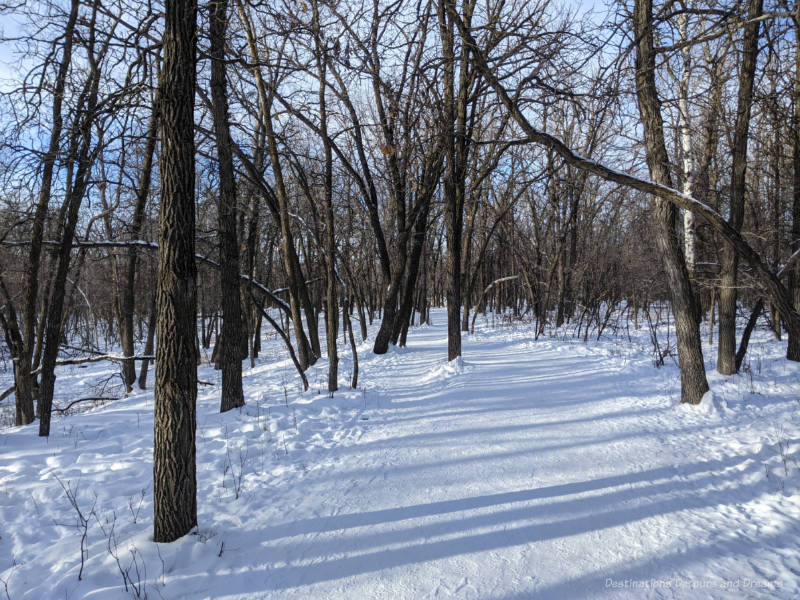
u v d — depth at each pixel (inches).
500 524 161.5
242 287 648.4
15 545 154.2
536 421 291.3
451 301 510.0
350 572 135.7
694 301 325.4
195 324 156.4
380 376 487.5
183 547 144.7
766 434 250.2
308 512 173.8
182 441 151.0
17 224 347.3
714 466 210.4
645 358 533.0
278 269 984.9
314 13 351.6
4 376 764.0
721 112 382.3
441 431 275.6
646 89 309.7
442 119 412.2
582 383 406.0
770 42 272.8
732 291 404.8
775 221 468.1
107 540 153.5
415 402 358.0
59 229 373.7
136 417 357.1
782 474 194.4
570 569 135.1
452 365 482.6
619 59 248.5
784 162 496.1
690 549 144.3
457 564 138.6
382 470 215.2
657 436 257.1
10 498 187.2
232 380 341.7
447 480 200.8
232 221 350.0
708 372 426.6
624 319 1178.6
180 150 149.5
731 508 170.9
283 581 132.3
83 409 475.5
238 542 153.3
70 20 302.8
